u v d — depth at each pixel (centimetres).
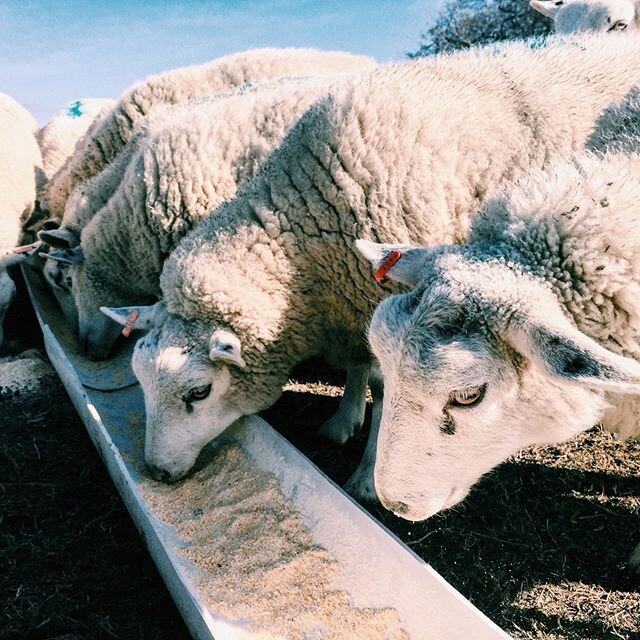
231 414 98
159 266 125
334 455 112
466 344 59
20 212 189
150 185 118
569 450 110
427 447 64
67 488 107
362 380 113
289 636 73
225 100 126
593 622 76
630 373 50
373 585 74
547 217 64
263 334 94
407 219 88
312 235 94
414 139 89
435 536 92
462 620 64
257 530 86
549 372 54
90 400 115
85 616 81
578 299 61
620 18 193
